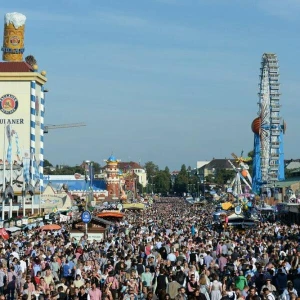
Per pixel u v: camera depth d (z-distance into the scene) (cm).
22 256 4553
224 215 10481
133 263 4100
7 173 14212
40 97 17362
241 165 17488
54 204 15112
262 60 15962
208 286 3316
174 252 4662
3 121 16562
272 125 15800
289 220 12538
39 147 17238
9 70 16662
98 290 3231
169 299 2975
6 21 17088
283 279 3484
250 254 4722
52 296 3162
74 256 4528
